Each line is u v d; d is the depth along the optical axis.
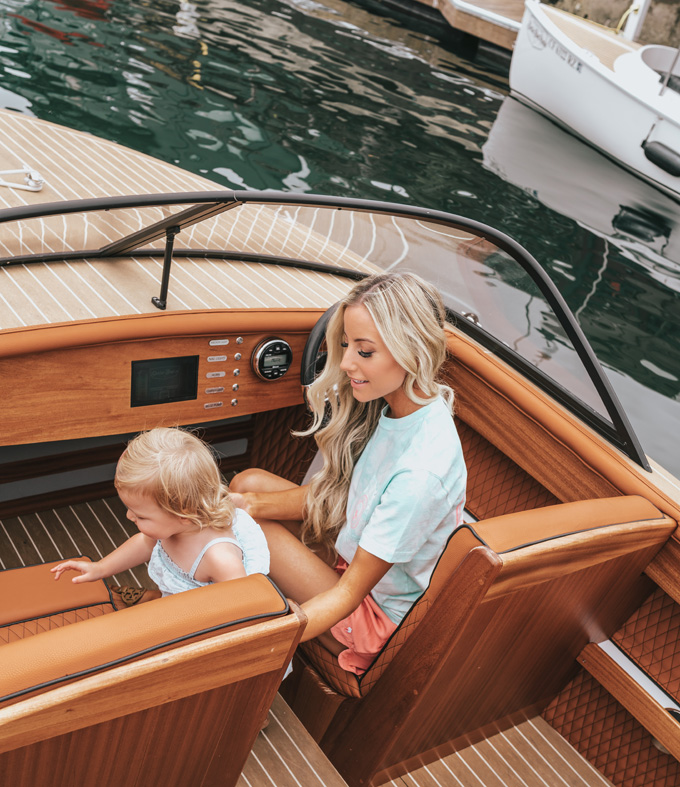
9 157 2.20
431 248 1.99
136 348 1.67
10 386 1.55
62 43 7.02
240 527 1.43
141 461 1.24
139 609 0.94
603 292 5.20
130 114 5.93
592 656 1.66
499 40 10.62
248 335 1.83
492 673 1.45
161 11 8.84
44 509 2.11
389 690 1.38
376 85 8.21
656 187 7.24
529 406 1.83
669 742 1.56
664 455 3.87
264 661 1.03
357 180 5.83
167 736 1.04
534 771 1.69
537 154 7.30
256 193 1.73
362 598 1.37
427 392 1.35
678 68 7.75
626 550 1.42
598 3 11.86
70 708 0.86
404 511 1.32
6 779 0.90
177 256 1.92
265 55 8.26
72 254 1.74
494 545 1.16
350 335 1.31
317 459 2.18
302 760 1.48
